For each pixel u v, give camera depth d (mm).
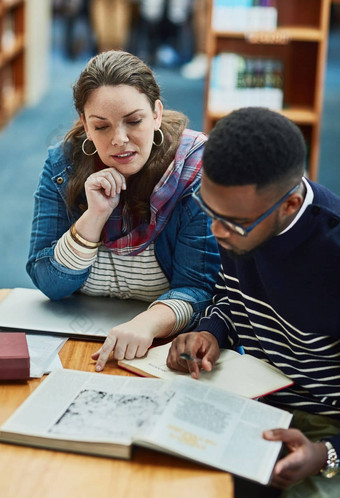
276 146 1361
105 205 1862
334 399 1664
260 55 4609
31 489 1333
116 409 1500
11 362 1628
